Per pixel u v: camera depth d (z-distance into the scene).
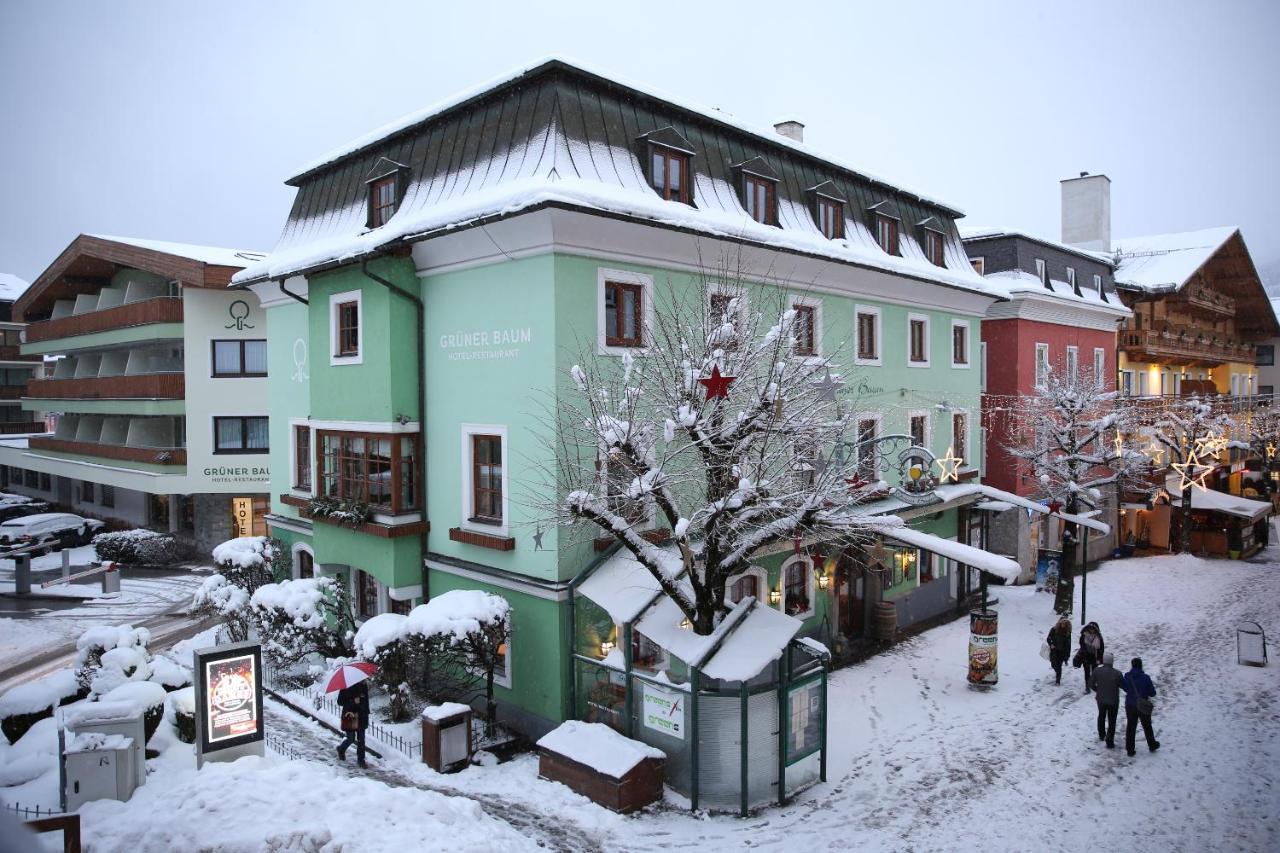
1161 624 21.09
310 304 17.36
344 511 16.03
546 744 11.97
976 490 22.06
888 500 19.12
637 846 10.11
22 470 47.47
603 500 12.08
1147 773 12.14
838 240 18.69
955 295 22.41
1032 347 27.02
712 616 11.99
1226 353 42.22
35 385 39.19
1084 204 35.59
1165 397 33.50
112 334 31.89
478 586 14.77
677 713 11.63
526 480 13.75
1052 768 12.38
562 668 13.39
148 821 8.77
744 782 11.05
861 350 19.53
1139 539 32.06
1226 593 24.67
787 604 17.39
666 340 13.04
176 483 29.02
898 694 15.73
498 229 13.51
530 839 9.86
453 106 15.25
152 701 12.43
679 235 14.44
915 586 21.30
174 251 29.83
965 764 12.57
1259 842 10.13
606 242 13.70
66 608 23.89
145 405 29.66
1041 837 10.35
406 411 15.52
